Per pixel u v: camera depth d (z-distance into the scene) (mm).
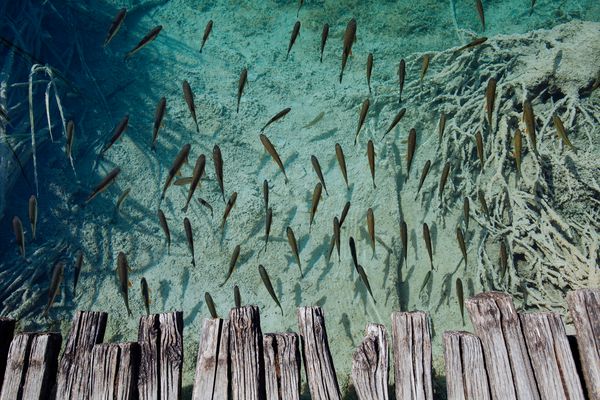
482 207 5164
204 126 6258
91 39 6973
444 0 7645
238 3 7953
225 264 5352
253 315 3039
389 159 5840
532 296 4965
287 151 6098
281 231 5523
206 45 7289
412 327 3016
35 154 5359
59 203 5492
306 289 5188
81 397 2863
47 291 4957
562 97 5762
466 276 5145
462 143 5695
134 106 6398
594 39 5441
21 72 5988
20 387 2871
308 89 6699
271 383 2912
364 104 4387
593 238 4891
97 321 3129
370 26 7469
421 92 6188
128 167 5879
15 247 5145
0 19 6027
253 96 6637
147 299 4262
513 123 5723
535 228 5164
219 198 5758
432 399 2857
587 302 2854
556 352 2803
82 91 6285
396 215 5480
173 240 5473
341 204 5641
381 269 5219
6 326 3098
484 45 6223
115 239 5410
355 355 3010
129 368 2908
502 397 2746
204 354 2980
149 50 7055
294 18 7730
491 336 2871
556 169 5266
